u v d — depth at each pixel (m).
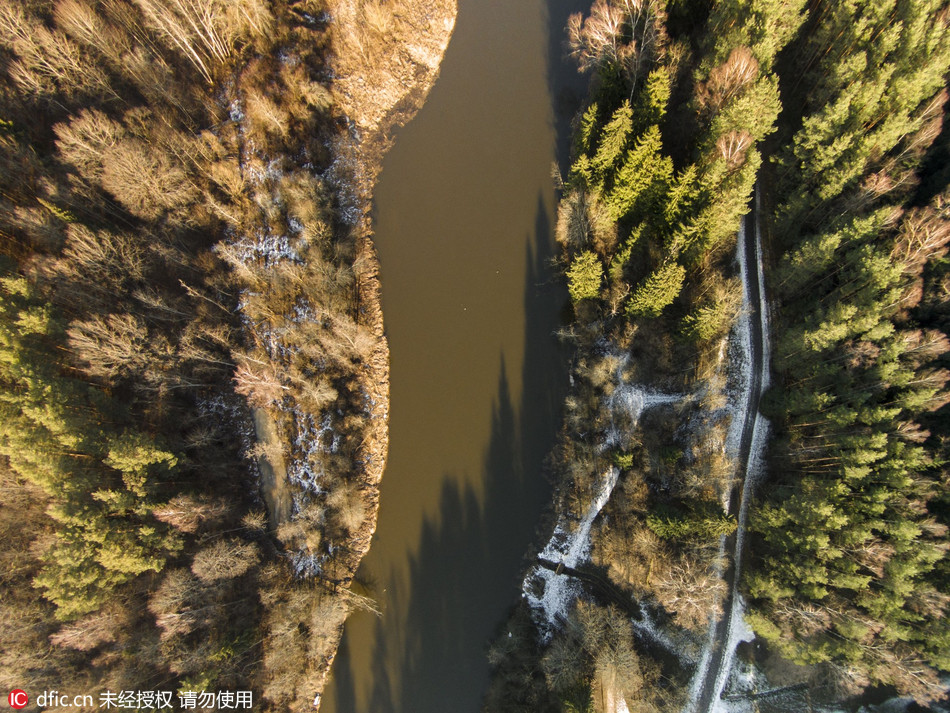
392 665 49.75
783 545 40.03
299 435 51.06
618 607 47.34
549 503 50.28
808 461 41.34
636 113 42.72
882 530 36.56
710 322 42.09
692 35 45.56
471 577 50.44
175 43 49.81
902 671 36.56
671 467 45.81
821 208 41.25
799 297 44.12
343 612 49.19
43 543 39.47
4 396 37.25
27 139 44.72
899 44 37.34
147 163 45.47
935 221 35.75
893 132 36.12
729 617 45.00
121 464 39.56
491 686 47.84
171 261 48.88
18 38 42.03
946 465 36.88
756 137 39.09
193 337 48.69
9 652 38.47
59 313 41.47
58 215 42.38
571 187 48.31
